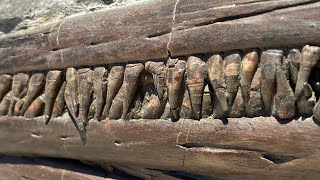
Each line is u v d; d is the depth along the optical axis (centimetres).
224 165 14
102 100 17
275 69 13
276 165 13
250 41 13
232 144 14
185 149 15
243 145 14
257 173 14
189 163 15
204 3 14
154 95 16
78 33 18
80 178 18
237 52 14
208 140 14
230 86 14
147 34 16
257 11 13
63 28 18
